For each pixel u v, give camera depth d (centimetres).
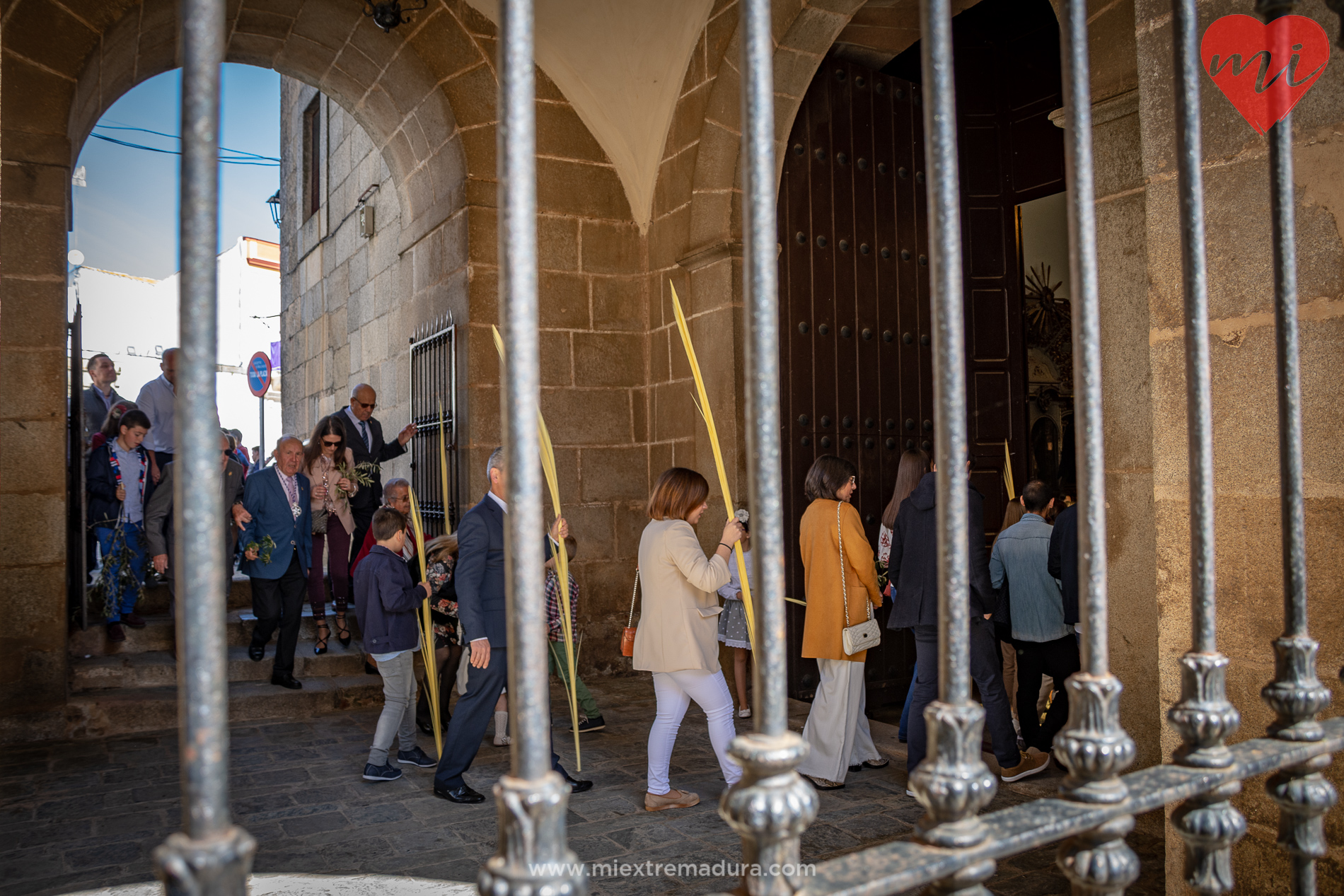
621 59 777
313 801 466
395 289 1005
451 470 798
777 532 89
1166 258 268
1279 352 145
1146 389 421
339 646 755
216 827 67
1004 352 795
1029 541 512
